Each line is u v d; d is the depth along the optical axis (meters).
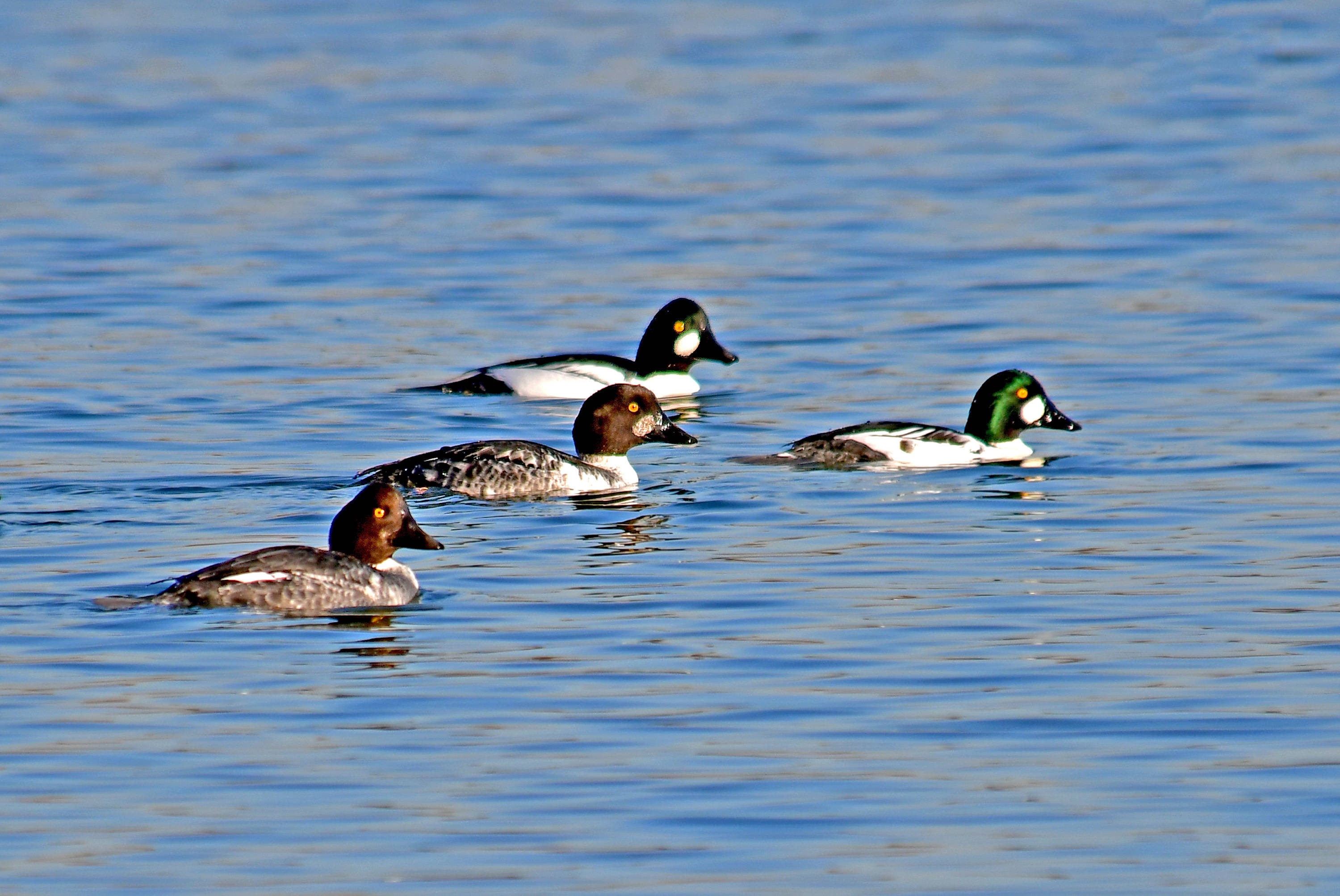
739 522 18.34
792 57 48.91
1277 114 41.84
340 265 30.88
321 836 11.23
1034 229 32.66
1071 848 11.04
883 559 16.91
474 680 13.71
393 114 42.97
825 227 33.16
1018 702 13.24
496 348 26.53
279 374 24.75
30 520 17.91
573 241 32.53
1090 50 49.38
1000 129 40.97
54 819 11.45
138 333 26.67
